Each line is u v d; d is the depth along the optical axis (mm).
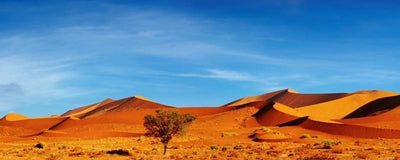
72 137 90625
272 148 48469
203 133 91375
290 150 44812
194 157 39906
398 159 31906
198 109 141375
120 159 40219
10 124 146000
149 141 74000
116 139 81500
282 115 114062
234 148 52031
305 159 35125
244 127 112062
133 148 54094
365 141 56750
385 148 42594
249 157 38406
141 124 122875
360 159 33188
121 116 132500
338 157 34875
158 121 45500
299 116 115688
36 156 43812
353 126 77625
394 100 125875
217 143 64312
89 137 89938
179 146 60156
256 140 68375
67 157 41750
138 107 186750
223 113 130250
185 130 46188
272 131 81625
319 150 43344
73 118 137125
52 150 52000
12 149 55500
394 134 70312
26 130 134875
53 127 133750
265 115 119125
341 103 187625
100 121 128125
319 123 87000
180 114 46688
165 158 40719
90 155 43844
